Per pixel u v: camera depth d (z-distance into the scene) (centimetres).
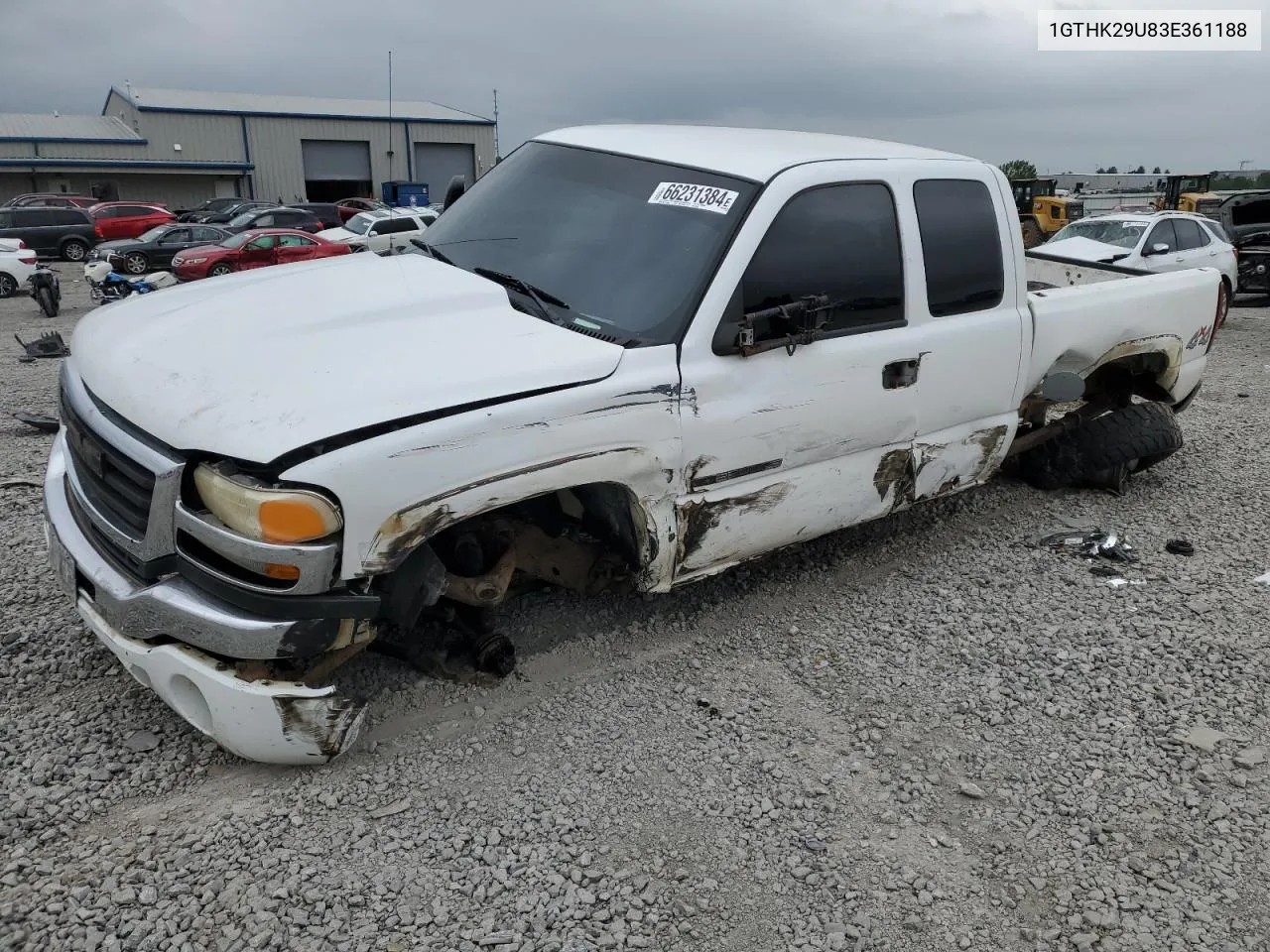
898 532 521
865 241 395
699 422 342
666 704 352
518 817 289
